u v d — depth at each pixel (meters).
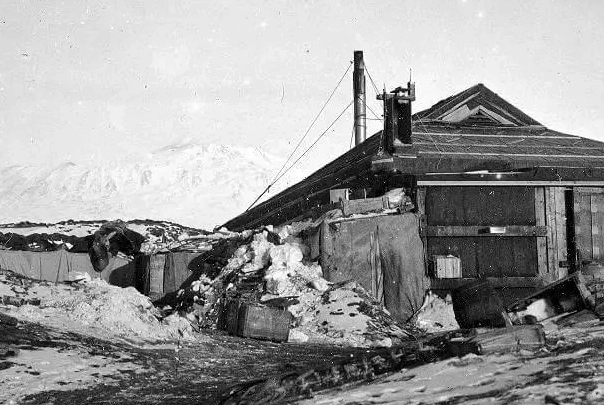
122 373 12.79
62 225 32.62
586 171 25.50
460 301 19.80
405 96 27.55
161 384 12.08
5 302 16.53
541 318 14.18
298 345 18.66
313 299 22.27
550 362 9.23
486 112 31.86
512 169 26.34
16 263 27.53
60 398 10.80
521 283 24.53
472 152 28.39
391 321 21.81
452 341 10.61
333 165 34.28
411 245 24.06
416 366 10.48
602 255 25.20
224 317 20.62
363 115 40.50
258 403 10.05
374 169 26.95
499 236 24.67
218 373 13.39
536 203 25.09
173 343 17.00
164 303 26.06
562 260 25.00
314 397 9.47
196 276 27.45
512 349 10.10
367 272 23.92
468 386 8.53
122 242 29.95
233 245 26.67
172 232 33.38
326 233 24.08
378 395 8.80
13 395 10.83
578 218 25.20
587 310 13.66
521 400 7.48
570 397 7.32
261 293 22.86
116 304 17.36
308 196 31.91
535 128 31.88
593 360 9.03
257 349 17.28
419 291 23.78
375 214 24.42
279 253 24.09
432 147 28.58
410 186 24.94
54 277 28.09
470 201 24.77
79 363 13.05
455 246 24.44
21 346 13.54
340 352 17.16
